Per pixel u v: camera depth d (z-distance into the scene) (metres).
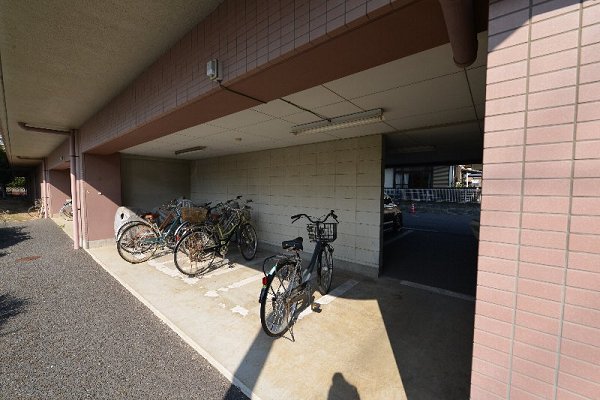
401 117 2.97
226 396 1.66
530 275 0.89
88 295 3.13
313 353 2.07
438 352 2.10
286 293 2.38
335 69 1.55
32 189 18.00
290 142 4.51
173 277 3.71
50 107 3.81
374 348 2.14
